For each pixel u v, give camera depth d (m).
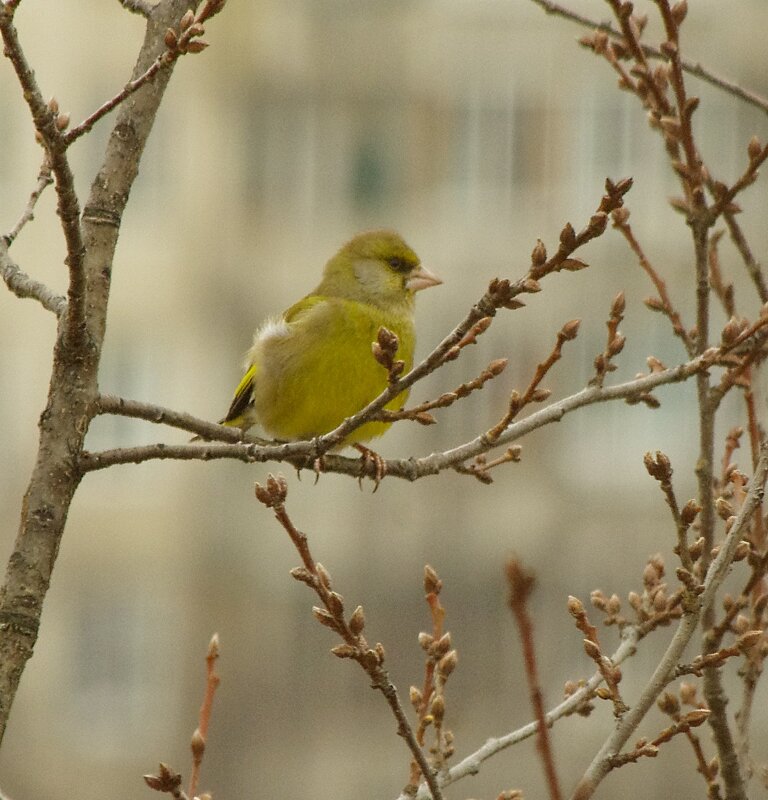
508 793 5.02
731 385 5.45
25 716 24.19
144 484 24.95
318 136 27.05
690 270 23.09
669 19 5.50
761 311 5.16
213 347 26.88
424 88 26.33
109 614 24.86
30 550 4.64
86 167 26.27
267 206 27.06
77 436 4.74
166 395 26.69
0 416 25.34
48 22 26.20
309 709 20.66
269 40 27.00
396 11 26.52
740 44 24.42
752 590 5.27
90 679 24.39
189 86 27.22
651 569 5.40
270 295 26.92
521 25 25.73
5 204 25.98
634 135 25.12
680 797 15.59
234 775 20.67
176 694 24.27
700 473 5.27
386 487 22.36
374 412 4.92
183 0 5.00
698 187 5.45
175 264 26.92
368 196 26.80
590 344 22.94
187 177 27.11
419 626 20.91
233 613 23.30
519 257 25.34
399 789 19.45
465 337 4.78
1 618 4.58
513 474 22.27
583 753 16.73
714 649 5.05
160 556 24.56
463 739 17.70
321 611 4.43
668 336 22.84
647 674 18.56
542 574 21.70
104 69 26.47
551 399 22.72
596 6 25.86
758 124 24.11
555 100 25.61
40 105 4.22
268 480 4.48
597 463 22.72
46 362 25.45
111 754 23.95
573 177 25.42
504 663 19.59
